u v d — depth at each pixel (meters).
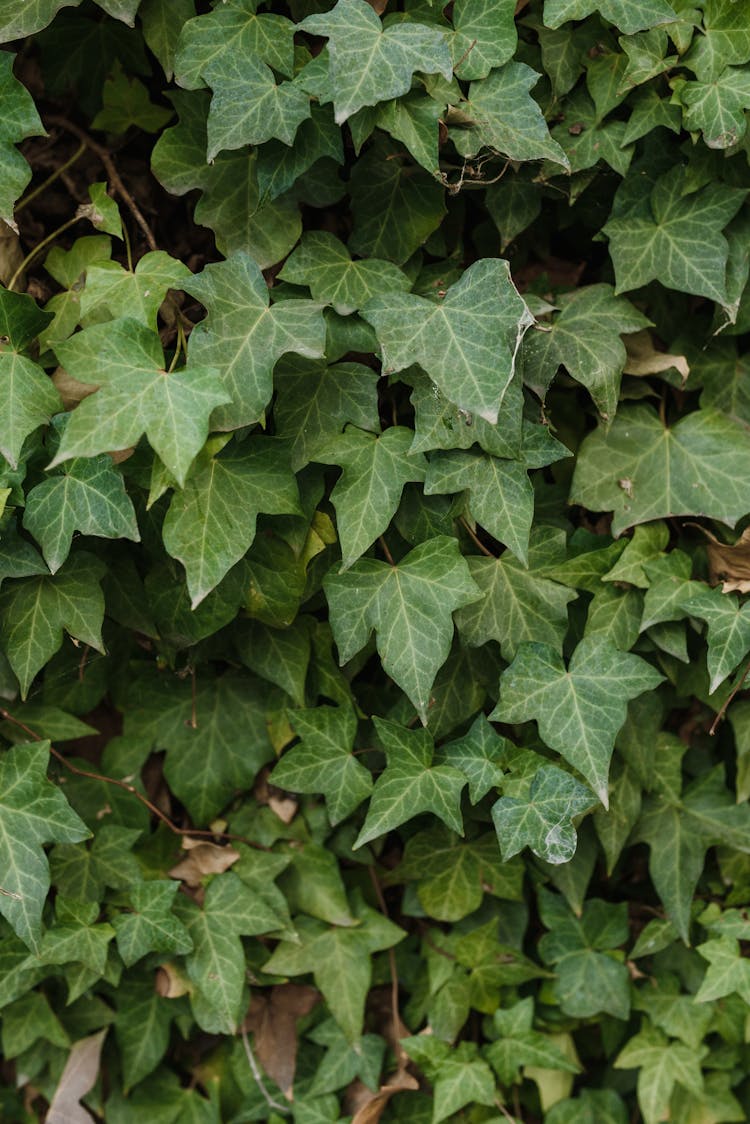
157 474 1.06
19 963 1.15
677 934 1.18
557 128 1.12
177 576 1.12
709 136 1.10
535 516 1.15
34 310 1.08
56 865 1.15
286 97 1.08
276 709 1.17
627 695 1.11
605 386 1.12
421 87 1.08
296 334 1.07
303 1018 1.19
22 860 1.11
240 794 1.18
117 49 1.13
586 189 1.13
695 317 1.16
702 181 1.11
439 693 1.14
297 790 1.14
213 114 1.08
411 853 1.17
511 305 1.06
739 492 1.13
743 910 1.19
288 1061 1.18
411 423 1.13
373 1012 1.20
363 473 1.10
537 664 1.11
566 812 1.10
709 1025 1.20
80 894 1.15
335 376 1.11
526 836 1.11
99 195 1.12
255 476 1.09
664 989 1.20
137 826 1.17
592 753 1.11
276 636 1.14
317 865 1.17
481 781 1.12
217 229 1.12
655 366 1.14
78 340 1.05
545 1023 1.20
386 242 1.12
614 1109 1.21
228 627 1.15
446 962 1.19
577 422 1.16
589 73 1.11
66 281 1.13
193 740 1.17
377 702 1.16
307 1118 1.18
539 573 1.13
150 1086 1.20
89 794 1.17
